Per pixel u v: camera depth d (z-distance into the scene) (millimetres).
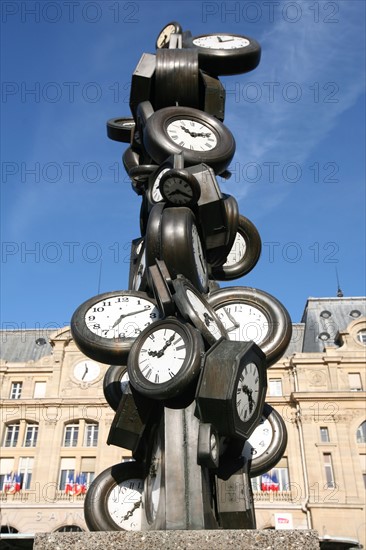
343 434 38000
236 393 5594
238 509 5824
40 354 46594
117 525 6562
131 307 7156
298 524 35594
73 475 38344
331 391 39188
